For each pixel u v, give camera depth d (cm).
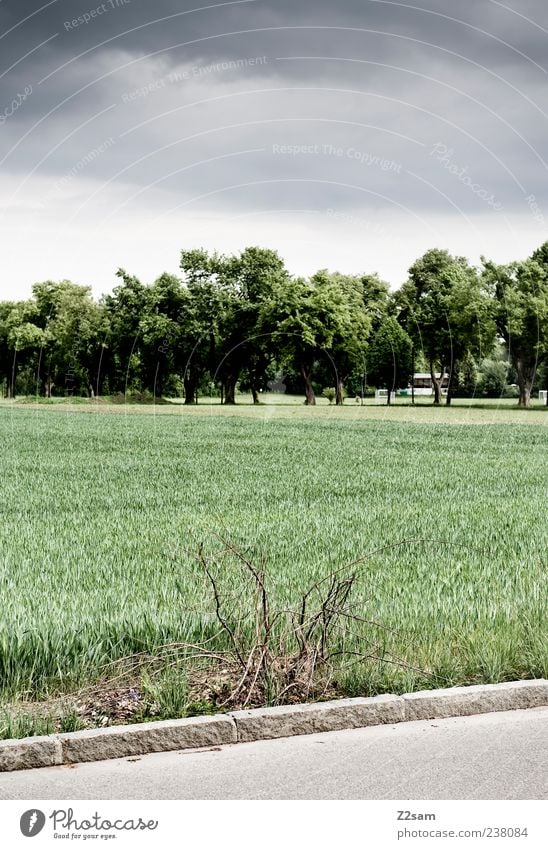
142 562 942
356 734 531
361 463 2481
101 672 602
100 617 674
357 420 5534
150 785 464
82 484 1902
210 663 623
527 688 572
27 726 512
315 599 746
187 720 517
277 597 751
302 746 513
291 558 957
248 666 570
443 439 3681
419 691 565
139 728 506
